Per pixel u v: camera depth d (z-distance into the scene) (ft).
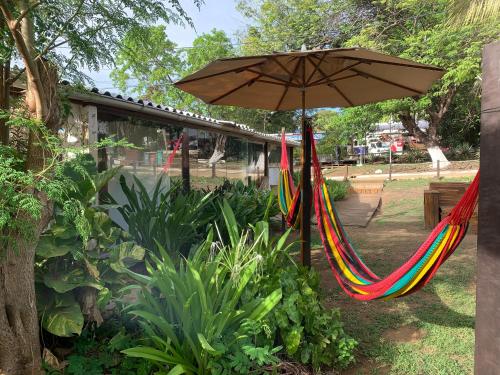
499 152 7.47
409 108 67.10
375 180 64.08
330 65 15.26
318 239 26.94
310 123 15.61
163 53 62.80
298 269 12.41
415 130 76.13
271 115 99.96
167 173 25.95
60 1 9.62
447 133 95.71
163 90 74.74
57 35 9.35
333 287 17.48
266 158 57.41
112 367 10.05
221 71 13.98
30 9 8.00
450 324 13.55
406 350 11.80
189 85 15.71
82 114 16.70
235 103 19.30
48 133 8.24
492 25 40.63
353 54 11.85
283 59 14.70
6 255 8.54
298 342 9.82
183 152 27.84
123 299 11.59
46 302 10.10
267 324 9.70
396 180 63.98
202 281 9.75
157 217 15.67
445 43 48.96
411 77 15.03
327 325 10.75
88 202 11.05
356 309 14.97
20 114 8.64
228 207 13.20
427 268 10.32
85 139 16.62
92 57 10.54
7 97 10.16
